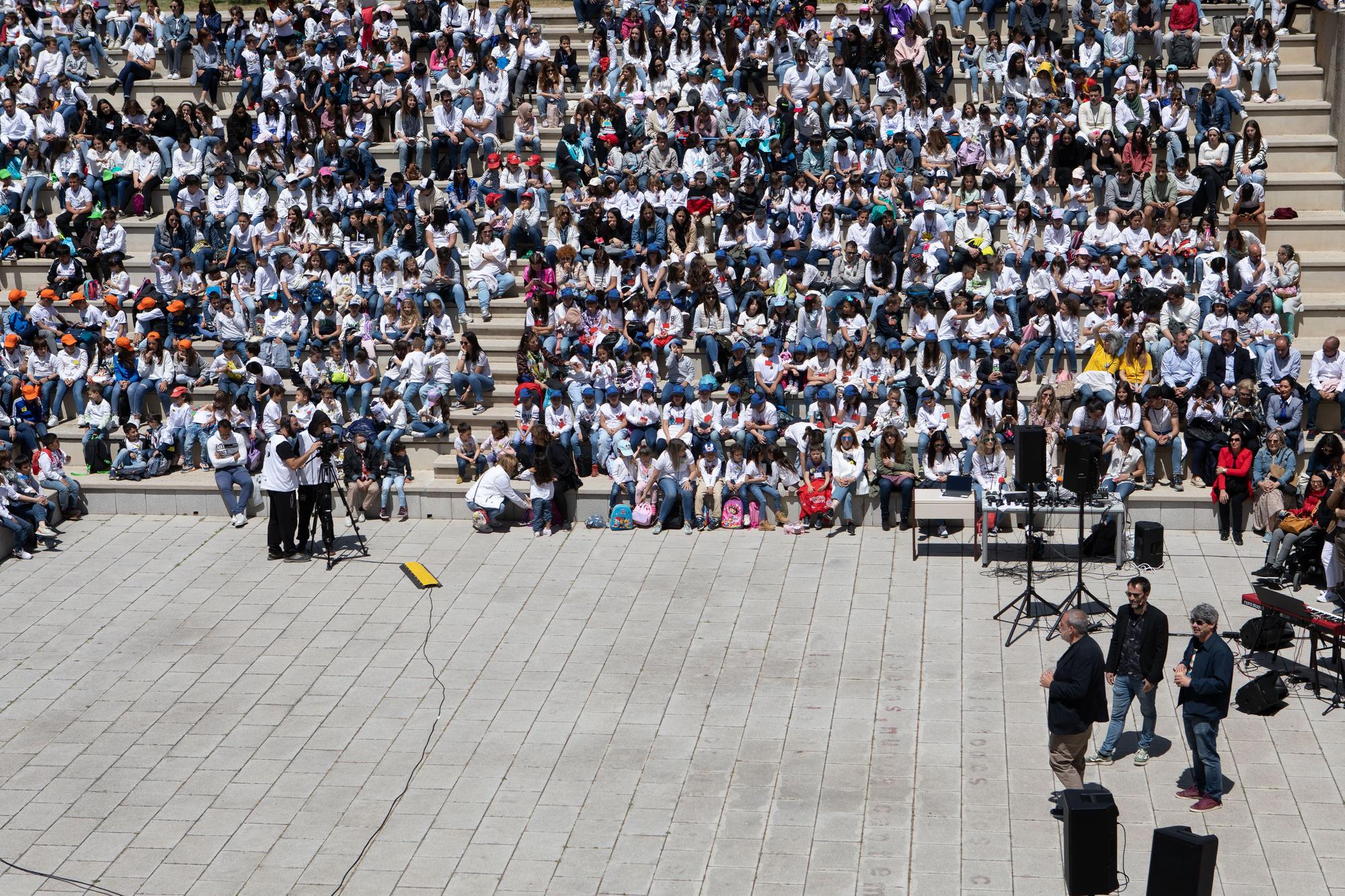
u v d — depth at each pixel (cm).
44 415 3809
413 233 4094
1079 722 2141
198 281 4078
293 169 4438
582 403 3656
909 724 2511
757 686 2661
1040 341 3700
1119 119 4200
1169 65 4434
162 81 4753
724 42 4578
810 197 4119
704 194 4178
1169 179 4003
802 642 2827
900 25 4556
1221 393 3441
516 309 4022
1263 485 3180
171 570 3278
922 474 3362
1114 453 3322
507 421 3694
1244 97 4341
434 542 3391
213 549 3394
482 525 3438
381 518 3544
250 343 3953
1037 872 2091
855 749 2439
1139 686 2316
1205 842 1886
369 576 3206
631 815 2275
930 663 2725
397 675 2756
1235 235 3794
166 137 4466
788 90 4438
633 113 4434
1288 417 3409
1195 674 2219
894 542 3312
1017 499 3128
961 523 3378
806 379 3662
